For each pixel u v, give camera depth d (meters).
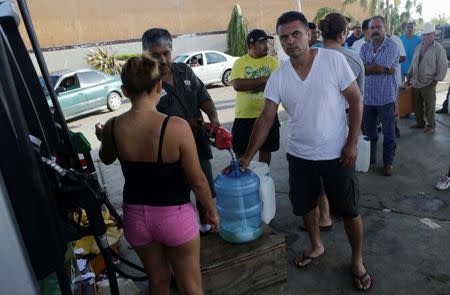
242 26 19.55
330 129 2.44
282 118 7.89
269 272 2.46
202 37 20.41
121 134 1.78
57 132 1.84
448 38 14.99
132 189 1.84
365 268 2.76
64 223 1.48
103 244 1.53
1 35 1.32
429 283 2.67
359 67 3.13
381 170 4.66
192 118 2.63
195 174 1.79
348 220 2.61
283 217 3.76
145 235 1.87
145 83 1.72
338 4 24.39
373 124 4.65
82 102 9.85
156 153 1.72
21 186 1.06
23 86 1.45
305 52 2.37
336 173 2.50
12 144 1.04
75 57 18.28
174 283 2.63
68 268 1.55
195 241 1.91
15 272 1.03
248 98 3.65
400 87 6.71
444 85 9.71
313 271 2.89
